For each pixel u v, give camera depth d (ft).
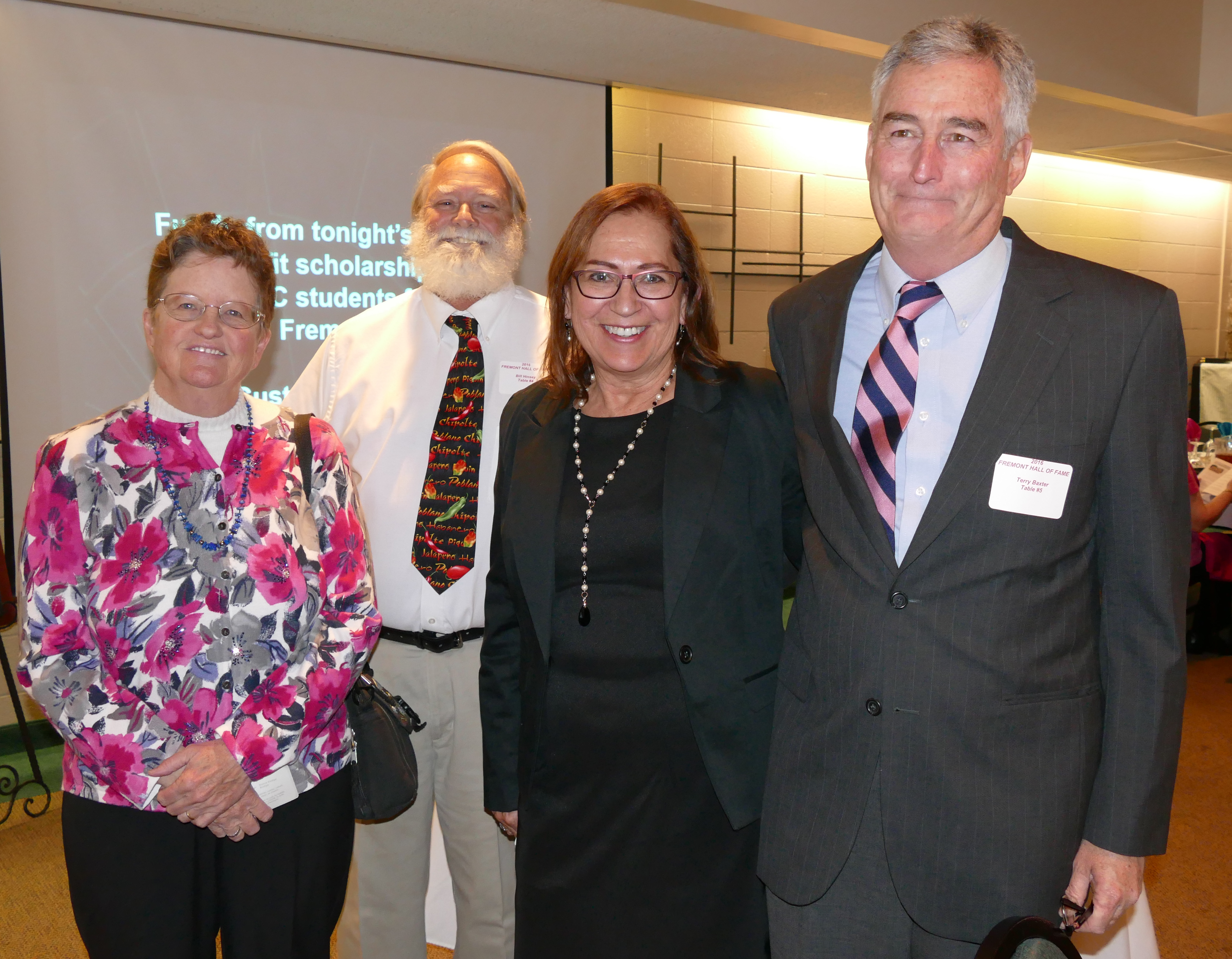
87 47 10.50
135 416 4.74
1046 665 3.96
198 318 4.63
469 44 12.26
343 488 5.23
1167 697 3.89
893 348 4.18
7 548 10.51
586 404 5.35
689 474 4.80
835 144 18.21
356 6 10.66
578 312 5.00
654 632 4.76
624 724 4.78
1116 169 22.52
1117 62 15.46
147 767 4.45
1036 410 3.88
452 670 6.43
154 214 11.03
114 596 4.51
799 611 4.63
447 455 6.49
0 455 10.46
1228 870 9.32
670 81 14.29
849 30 12.28
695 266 5.03
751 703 4.76
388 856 6.50
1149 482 3.84
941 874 4.00
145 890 4.52
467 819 6.58
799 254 18.06
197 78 11.20
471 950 6.75
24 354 10.43
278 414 5.17
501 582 5.47
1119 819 3.92
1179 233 24.07
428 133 12.97
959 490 3.92
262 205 11.78
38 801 10.65
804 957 4.41
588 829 4.88
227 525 4.71
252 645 4.64
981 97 3.92
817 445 4.45
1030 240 4.33
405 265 12.94
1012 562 3.88
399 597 6.38
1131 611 3.96
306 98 11.98
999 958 3.45
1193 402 22.29
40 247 10.41
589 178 14.52
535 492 5.10
